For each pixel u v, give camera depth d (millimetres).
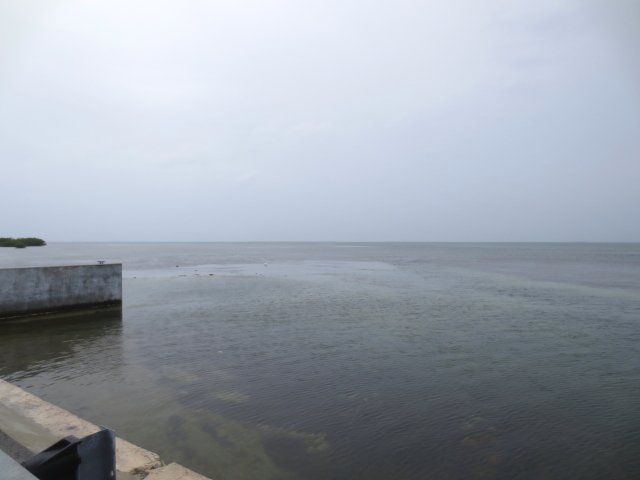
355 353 9086
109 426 5316
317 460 4645
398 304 16531
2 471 1891
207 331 11273
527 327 12008
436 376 7566
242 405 6113
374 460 4676
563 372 7848
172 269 37406
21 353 8875
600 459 4781
